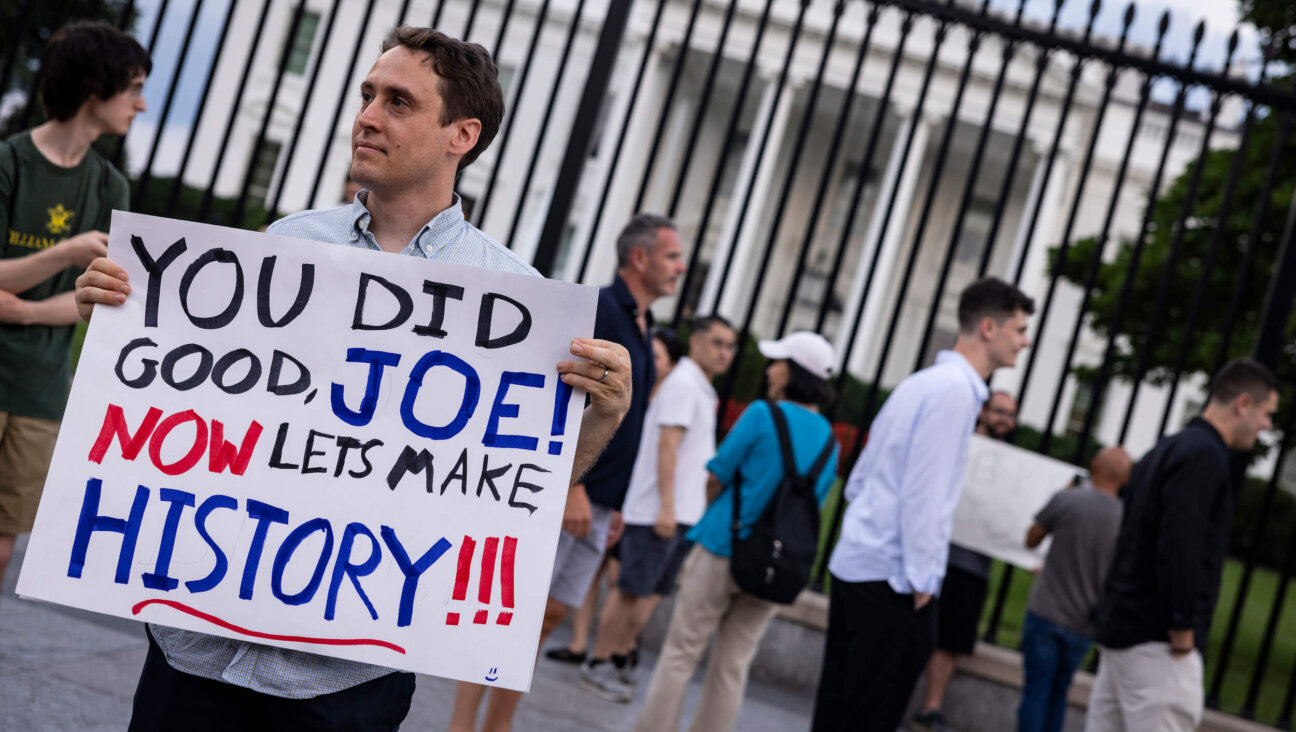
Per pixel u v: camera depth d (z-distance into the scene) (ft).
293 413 6.06
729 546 13.20
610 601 17.67
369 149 6.17
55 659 12.55
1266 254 38.34
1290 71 34.60
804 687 19.43
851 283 105.91
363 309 6.15
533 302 6.21
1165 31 17.97
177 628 6.00
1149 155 87.45
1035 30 18.16
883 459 12.10
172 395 6.00
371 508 6.04
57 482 5.85
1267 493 18.17
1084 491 17.94
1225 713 18.02
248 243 6.13
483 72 6.38
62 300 10.53
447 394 6.16
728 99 105.29
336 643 5.91
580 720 15.55
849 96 18.20
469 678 5.98
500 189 82.43
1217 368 17.69
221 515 5.94
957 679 19.53
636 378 12.43
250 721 6.14
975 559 18.94
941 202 106.93
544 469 6.16
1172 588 12.25
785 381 14.14
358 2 90.33
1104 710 13.26
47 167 10.55
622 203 92.27
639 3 86.74
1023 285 94.07
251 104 90.63
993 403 20.42
